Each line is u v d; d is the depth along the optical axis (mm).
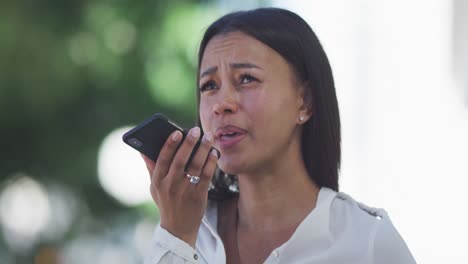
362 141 6375
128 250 8742
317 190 2363
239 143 2225
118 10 8211
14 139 8109
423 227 5832
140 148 2188
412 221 5902
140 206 8594
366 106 6359
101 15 8141
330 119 2367
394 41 6250
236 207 2420
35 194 8461
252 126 2225
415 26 6094
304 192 2334
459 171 5750
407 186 6043
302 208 2311
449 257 5664
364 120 6359
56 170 8281
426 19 6027
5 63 7379
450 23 5852
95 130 8242
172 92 8219
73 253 8688
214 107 2219
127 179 8500
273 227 2305
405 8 6148
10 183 8328
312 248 2219
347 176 6387
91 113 8203
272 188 2305
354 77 6441
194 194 2178
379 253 2209
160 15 8258
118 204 8539
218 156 2188
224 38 2283
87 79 7992
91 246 8727
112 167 8453
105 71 8078
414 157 6051
